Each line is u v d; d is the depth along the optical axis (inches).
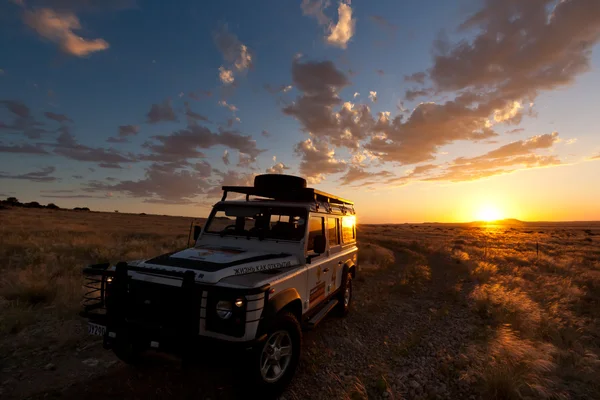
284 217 204.2
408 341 223.9
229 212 216.5
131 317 144.9
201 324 134.8
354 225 325.1
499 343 213.0
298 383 161.9
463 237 2064.5
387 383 161.9
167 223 2075.5
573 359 195.3
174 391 148.8
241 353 127.0
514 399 150.6
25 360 171.3
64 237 729.6
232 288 131.3
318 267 208.2
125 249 580.1
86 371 163.2
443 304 340.8
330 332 237.1
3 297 267.0
